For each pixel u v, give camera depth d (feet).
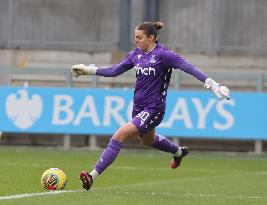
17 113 159.53
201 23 189.26
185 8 189.88
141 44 75.61
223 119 154.40
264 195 81.46
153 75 75.25
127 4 187.73
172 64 74.74
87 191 75.82
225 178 104.47
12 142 170.91
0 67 168.96
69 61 186.60
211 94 154.30
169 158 145.18
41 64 185.88
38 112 159.22
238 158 151.53
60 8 193.67
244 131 154.30
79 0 193.36
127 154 154.30
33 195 71.26
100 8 193.06
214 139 165.68
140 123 75.05
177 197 74.49
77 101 158.10
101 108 157.28
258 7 188.55
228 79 162.91
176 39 189.98
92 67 80.69
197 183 95.14
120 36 188.75
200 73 72.95
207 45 188.75
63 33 193.06
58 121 158.51
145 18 188.14
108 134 157.17
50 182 76.43
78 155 147.84
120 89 156.56
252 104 154.20
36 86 165.48
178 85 161.38
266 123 154.20
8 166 116.37
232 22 189.16
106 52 185.98
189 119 154.71
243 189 88.28
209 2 188.85
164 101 76.54
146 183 94.02
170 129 155.02
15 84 174.50
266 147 165.07
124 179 100.07
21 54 188.75
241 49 188.75
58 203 64.90
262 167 129.90
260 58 183.93
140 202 67.82
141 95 75.87
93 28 193.16
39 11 193.36
